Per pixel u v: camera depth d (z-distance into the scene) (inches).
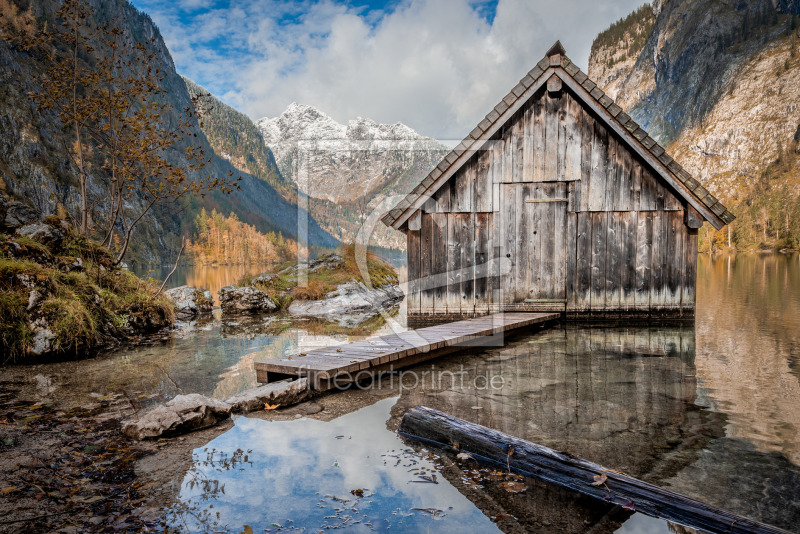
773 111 7352.4
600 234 390.0
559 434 152.9
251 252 3272.6
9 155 3324.3
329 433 157.0
